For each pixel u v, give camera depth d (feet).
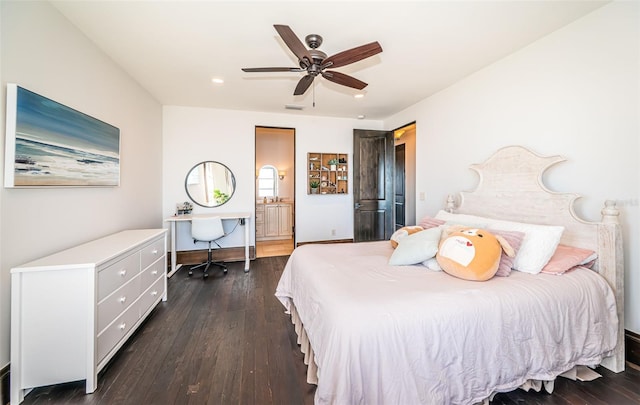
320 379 3.96
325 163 16.81
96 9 6.30
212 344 6.88
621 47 5.99
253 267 13.73
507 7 6.22
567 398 5.05
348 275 5.83
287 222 21.12
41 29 5.89
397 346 3.97
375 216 16.29
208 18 6.65
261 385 5.43
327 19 6.66
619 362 5.78
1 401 4.86
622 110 6.02
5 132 5.08
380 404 3.83
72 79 6.88
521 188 7.93
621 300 5.84
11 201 5.20
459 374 4.27
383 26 6.95
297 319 7.22
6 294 5.08
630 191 5.95
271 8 6.26
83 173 7.09
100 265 5.49
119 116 9.26
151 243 8.25
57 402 4.99
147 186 11.78
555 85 7.27
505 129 8.69
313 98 12.66
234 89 11.50
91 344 5.24
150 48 8.08
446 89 11.27
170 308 8.99
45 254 6.00
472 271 5.47
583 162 6.72
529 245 6.20
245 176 15.02
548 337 4.95
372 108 14.39
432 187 12.19
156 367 5.96
